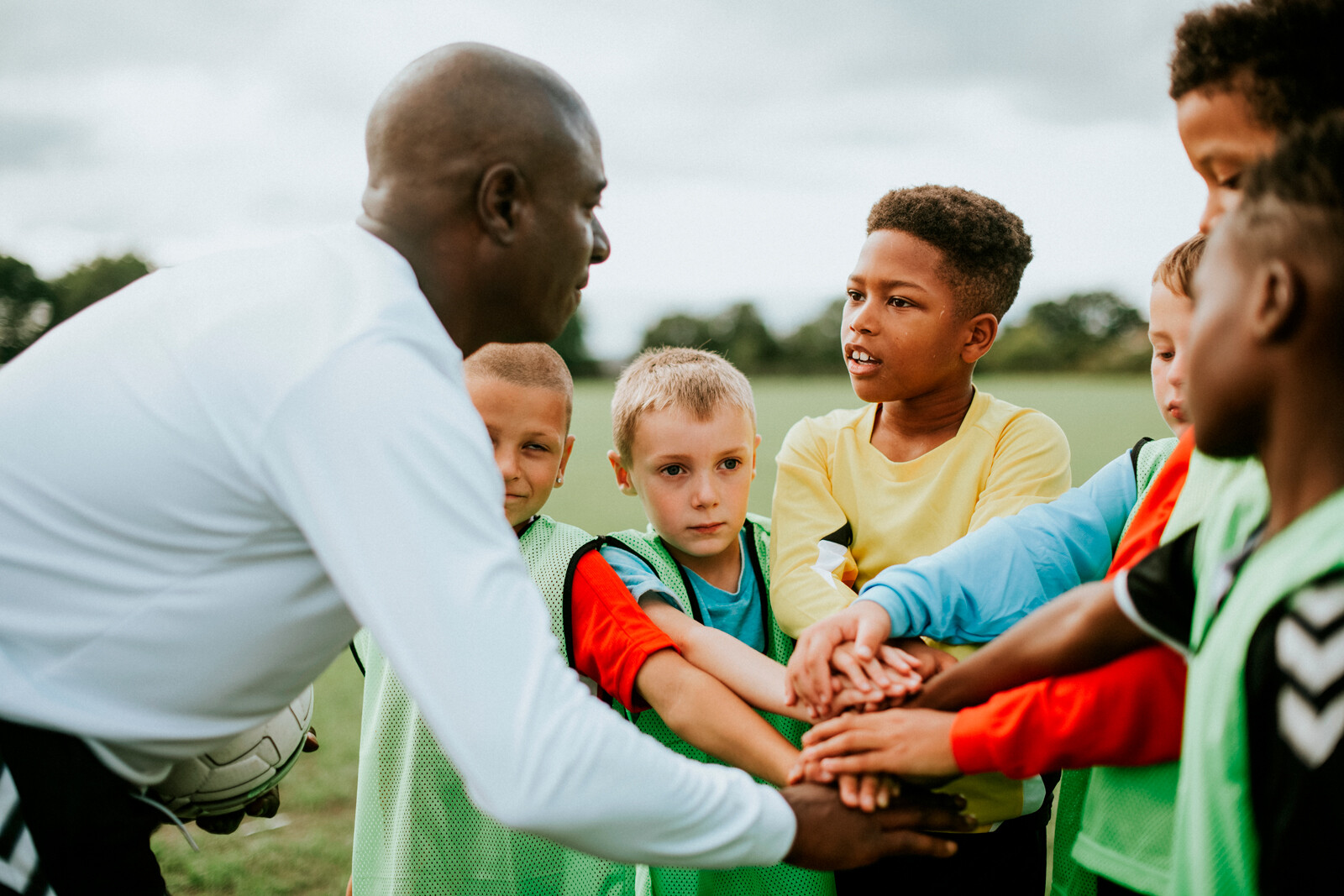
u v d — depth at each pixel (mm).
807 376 44906
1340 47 942
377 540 856
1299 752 727
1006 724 1079
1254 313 746
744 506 1551
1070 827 1427
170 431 925
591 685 1450
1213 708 824
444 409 916
